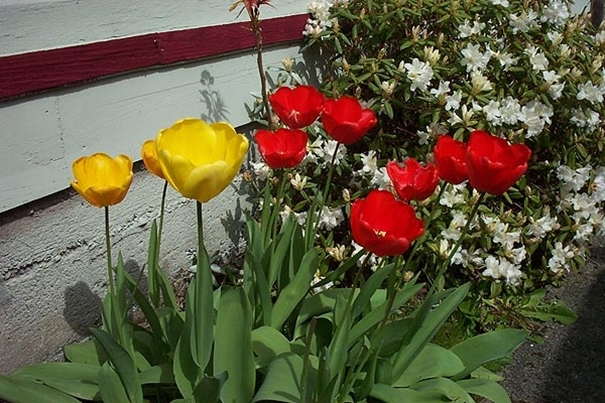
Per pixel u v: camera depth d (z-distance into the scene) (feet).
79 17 6.33
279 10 9.46
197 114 8.15
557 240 9.38
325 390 4.76
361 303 5.51
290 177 8.83
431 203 8.36
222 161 3.91
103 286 7.39
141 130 7.36
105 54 6.63
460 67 8.78
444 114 8.68
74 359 5.95
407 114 9.68
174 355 5.21
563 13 9.66
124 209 7.44
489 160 4.23
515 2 9.68
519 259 8.43
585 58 9.75
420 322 5.48
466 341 6.20
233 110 8.80
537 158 10.17
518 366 7.96
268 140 5.54
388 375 5.52
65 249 6.78
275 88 9.64
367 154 9.39
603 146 9.89
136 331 6.31
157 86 7.45
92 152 6.77
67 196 6.68
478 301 8.76
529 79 9.09
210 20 8.15
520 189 9.34
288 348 5.71
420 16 9.12
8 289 6.22
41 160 6.22
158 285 6.12
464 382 5.85
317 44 10.18
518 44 9.27
